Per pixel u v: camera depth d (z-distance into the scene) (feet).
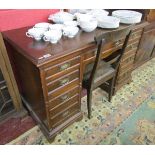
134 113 5.29
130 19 4.78
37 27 4.03
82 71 4.00
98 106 5.50
